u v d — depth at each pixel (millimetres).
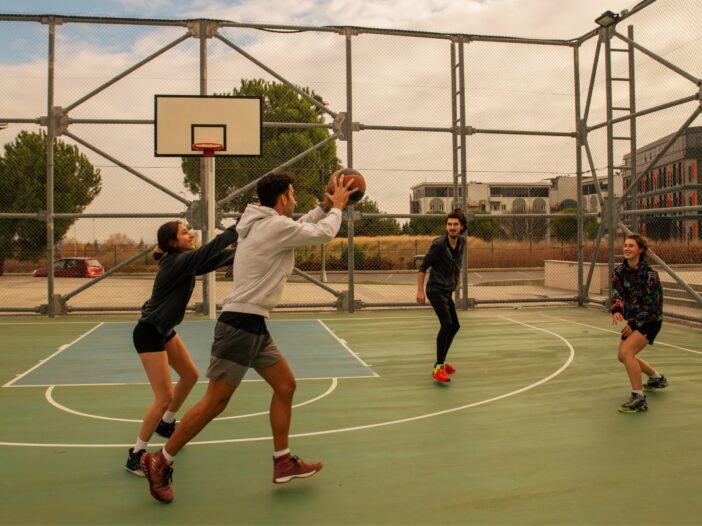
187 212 11992
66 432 5066
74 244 16297
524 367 7457
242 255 3705
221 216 12086
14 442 4816
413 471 4199
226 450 4594
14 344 9047
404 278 23766
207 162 11594
